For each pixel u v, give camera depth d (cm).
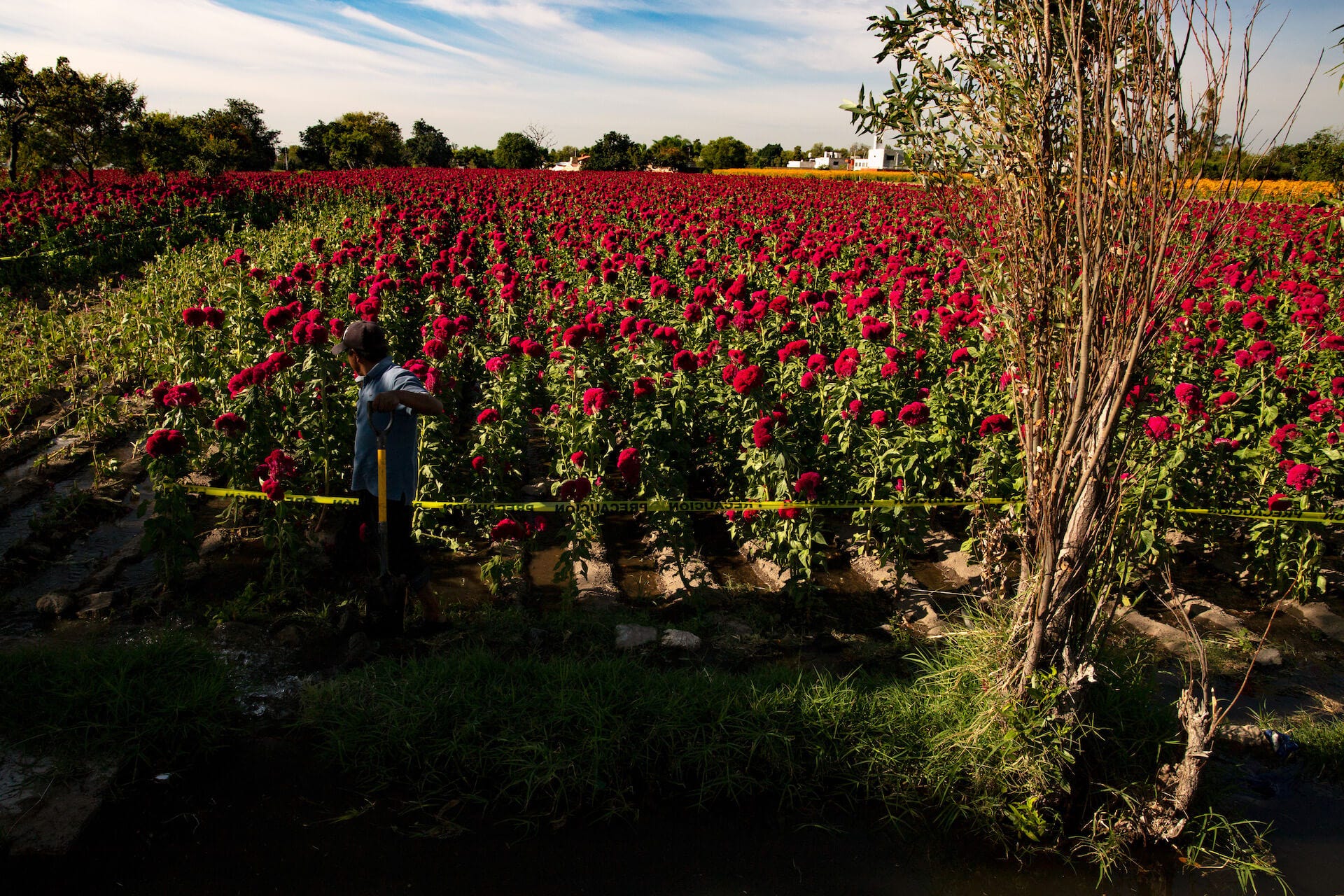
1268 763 400
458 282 1048
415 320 1149
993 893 323
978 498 573
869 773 370
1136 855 345
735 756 378
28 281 1467
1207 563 621
